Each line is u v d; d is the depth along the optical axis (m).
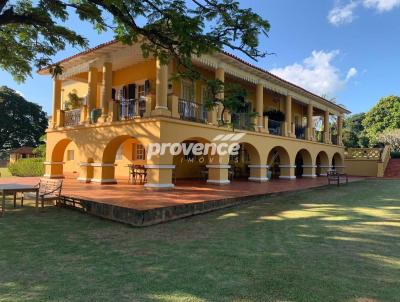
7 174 25.39
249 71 15.78
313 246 5.49
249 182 15.68
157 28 6.68
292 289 3.71
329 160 23.95
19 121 44.62
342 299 3.45
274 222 7.46
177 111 11.77
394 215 8.34
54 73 9.31
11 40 9.11
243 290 3.68
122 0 6.21
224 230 6.70
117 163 18.52
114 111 12.77
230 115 14.30
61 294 3.58
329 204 10.16
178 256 4.96
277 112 19.78
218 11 6.23
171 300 3.43
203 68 15.10
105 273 4.24
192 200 8.70
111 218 7.71
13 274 4.20
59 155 16.47
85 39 8.91
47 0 7.34
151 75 14.78
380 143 41.56
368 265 4.52
